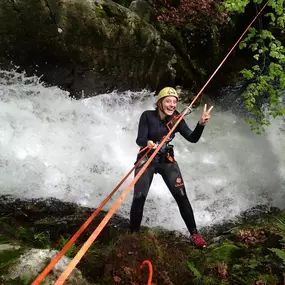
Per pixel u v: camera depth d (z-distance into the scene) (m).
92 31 6.03
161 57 7.10
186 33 8.72
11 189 4.33
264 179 5.35
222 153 5.95
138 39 6.54
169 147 3.89
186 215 3.88
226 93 8.71
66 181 4.73
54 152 5.09
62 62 6.15
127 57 6.57
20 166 4.67
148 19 7.67
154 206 4.67
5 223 3.57
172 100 3.77
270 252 3.49
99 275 3.04
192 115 7.32
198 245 3.82
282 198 4.98
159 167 3.90
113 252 3.29
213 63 8.92
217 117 7.42
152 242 3.47
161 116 3.86
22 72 6.04
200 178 5.36
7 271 2.39
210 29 8.97
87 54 6.16
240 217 4.67
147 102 7.16
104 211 4.38
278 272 3.25
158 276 3.16
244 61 9.38
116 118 6.48
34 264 2.47
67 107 6.08
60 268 2.51
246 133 6.70
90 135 5.73
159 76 7.24
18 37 5.77
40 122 5.54
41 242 3.40
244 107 7.95
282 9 5.11
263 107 7.57
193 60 8.74
